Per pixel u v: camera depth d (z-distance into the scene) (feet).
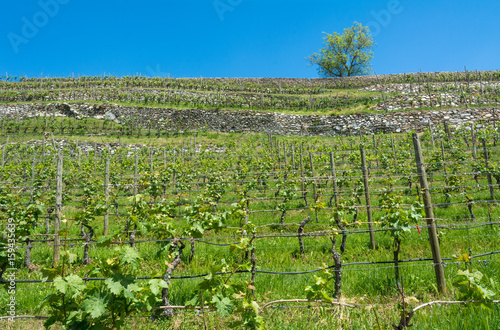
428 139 70.44
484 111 87.56
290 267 18.70
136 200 15.15
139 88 134.82
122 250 9.23
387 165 52.80
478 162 37.22
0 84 140.36
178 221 30.48
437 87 116.16
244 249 13.20
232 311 10.44
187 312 13.23
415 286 15.38
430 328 11.18
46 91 128.06
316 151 75.66
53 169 57.82
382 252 20.56
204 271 18.01
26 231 19.94
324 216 30.66
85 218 24.66
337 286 14.74
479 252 19.29
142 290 9.57
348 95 122.62
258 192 44.45
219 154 85.25
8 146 84.89
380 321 12.00
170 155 84.17
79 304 9.78
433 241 15.29
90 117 113.91
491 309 11.49
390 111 99.40
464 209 29.01
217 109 113.50
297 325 12.14
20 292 15.56
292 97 126.21
